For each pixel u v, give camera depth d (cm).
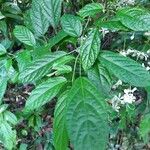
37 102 30
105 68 31
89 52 30
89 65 30
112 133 57
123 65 30
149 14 32
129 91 48
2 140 52
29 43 43
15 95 61
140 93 53
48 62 32
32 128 63
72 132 25
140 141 60
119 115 51
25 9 63
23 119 60
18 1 62
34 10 44
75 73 33
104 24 32
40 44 45
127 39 51
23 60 38
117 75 29
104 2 45
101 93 28
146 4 49
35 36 45
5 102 61
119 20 32
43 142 63
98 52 30
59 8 41
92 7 36
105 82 31
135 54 48
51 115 61
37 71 31
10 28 61
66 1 56
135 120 57
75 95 27
